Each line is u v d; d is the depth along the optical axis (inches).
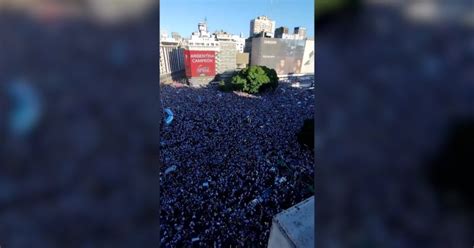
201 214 2529.5
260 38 6181.1
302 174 3073.3
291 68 6259.8
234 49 6387.8
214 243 2244.1
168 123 4101.9
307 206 804.0
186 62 5959.6
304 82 5915.4
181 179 2977.4
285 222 729.0
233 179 3053.6
